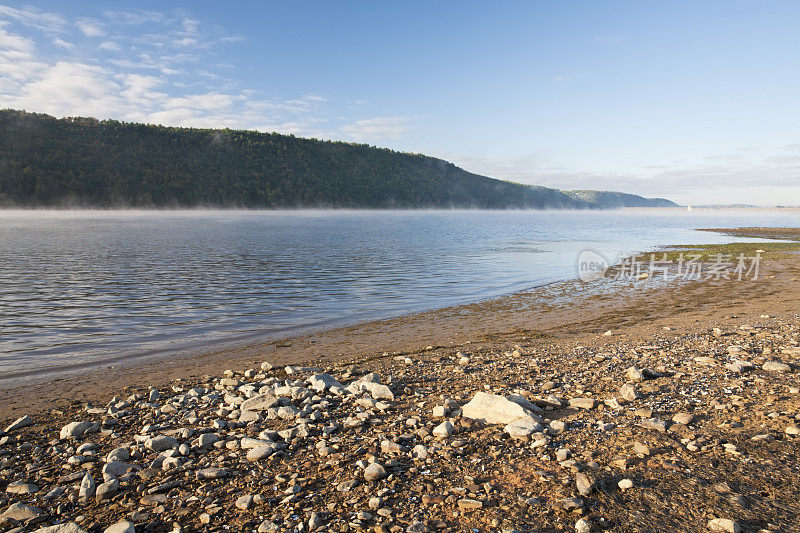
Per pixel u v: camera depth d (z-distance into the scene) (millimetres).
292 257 39625
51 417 6906
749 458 4488
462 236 72188
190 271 29984
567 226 115312
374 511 3797
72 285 23891
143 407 7148
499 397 6105
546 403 6355
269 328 14250
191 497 4164
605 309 16281
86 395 8086
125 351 11594
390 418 6094
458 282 24641
